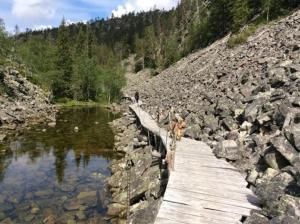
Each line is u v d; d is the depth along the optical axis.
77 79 89.88
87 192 17.28
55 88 86.31
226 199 10.93
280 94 16.84
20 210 15.09
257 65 28.42
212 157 15.68
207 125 20.06
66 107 70.69
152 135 24.08
